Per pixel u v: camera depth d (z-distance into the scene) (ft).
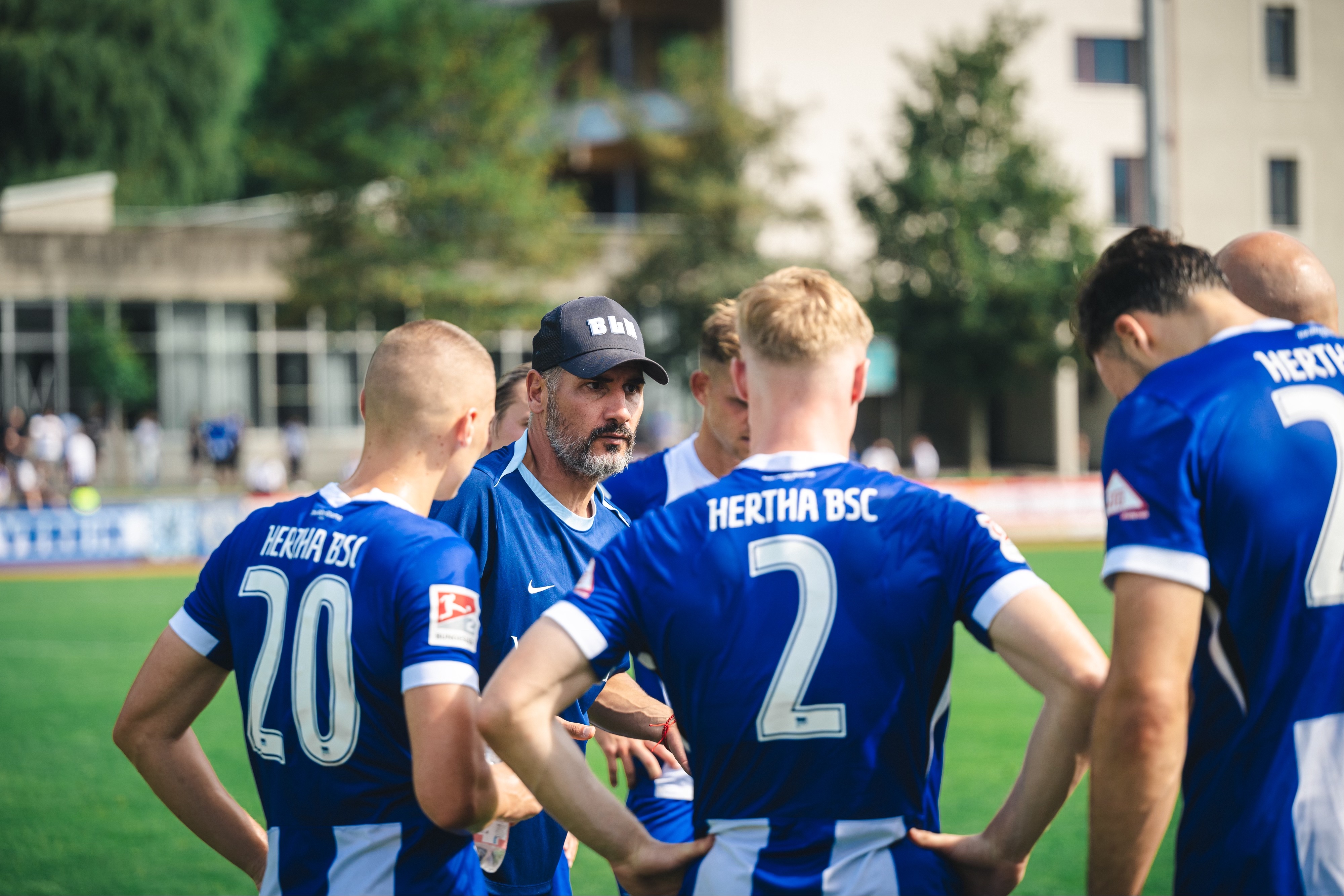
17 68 176.55
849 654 10.05
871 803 10.06
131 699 12.51
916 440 137.80
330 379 165.68
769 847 10.09
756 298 11.03
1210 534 10.27
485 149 136.15
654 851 10.62
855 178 140.15
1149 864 10.11
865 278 140.97
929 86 136.15
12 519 85.25
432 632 11.10
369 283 132.16
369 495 12.05
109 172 183.01
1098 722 10.00
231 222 162.81
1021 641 10.01
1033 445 174.81
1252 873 10.42
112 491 142.31
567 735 10.64
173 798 12.65
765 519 10.40
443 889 11.46
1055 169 134.92
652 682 19.10
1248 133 119.75
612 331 15.52
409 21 131.44
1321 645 10.46
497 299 134.72
